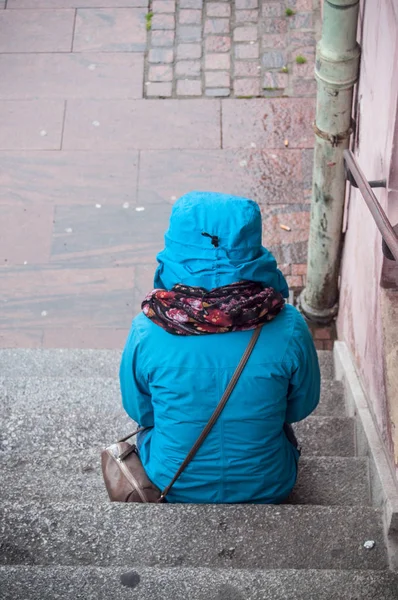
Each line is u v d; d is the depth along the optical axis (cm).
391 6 337
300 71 712
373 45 387
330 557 309
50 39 738
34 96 704
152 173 658
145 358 290
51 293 600
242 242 274
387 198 356
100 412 438
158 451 311
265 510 318
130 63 722
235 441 298
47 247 620
